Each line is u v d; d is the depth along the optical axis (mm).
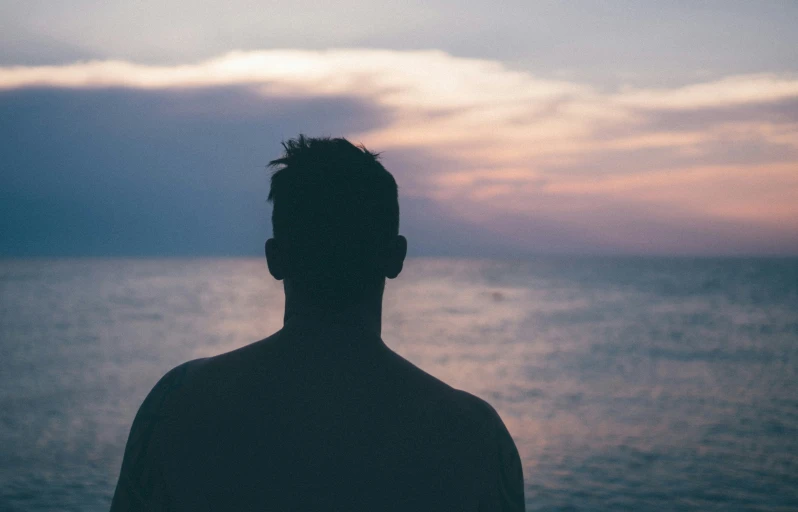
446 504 938
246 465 943
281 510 916
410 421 975
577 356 33031
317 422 961
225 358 1058
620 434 16984
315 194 1028
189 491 949
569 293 93188
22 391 22250
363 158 1071
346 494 922
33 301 71250
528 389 24078
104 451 14266
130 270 183375
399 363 1039
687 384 25062
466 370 28781
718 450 15312
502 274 175625
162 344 36875
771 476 13266
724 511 11180
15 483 11836
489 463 983
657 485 12656
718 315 57781
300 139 1102
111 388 22875
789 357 32344
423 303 75312
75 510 10383
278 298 79625
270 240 1086
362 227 1032
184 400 1009
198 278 136750
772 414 19484
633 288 104938
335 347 1015
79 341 37688
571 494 12086
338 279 1026
